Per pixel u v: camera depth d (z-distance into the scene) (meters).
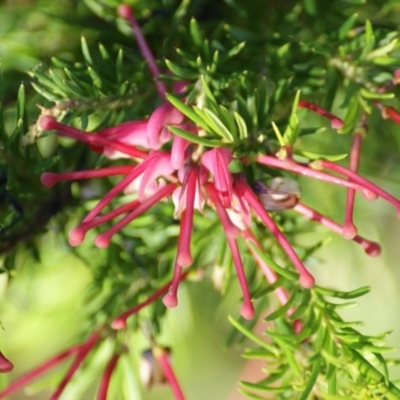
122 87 0.45
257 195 0.44
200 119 0.42
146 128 0.43
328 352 0.43
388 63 0.46
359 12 0.48
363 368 0.43
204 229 0.47
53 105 0.46
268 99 0.44
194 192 0.42
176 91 0.46
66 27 0.48
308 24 0.47
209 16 0.48
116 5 0.47
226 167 0.42
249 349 0.44
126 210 0.42
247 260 0.46
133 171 0.42
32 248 0.47
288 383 0.44
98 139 0.43
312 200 0.52
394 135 0.52
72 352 0.46
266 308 0.47
